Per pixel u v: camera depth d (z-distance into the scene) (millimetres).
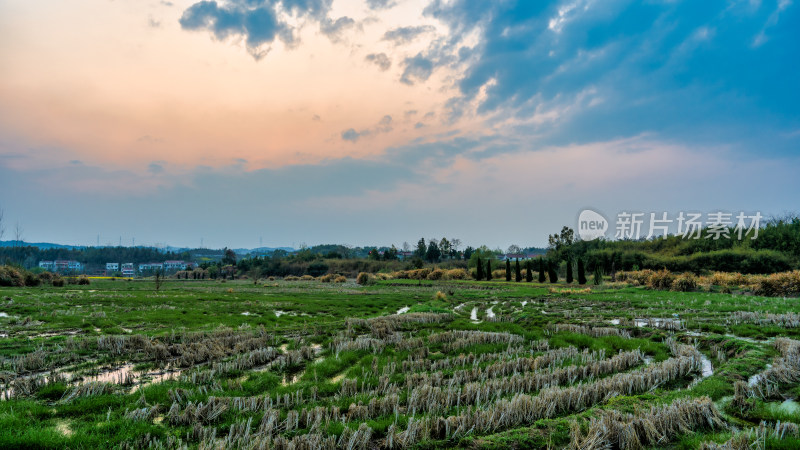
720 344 14234
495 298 38344
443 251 126750
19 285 42812
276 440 6660
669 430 7270
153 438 7160
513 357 13211
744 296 32250
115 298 30422
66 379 10688
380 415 8406
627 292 39844
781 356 11977
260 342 15008
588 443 6738
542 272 66062
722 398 8938
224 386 10133
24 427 7188
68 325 18234
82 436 6930
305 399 9438
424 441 7172
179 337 16094
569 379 10617
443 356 13805
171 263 159375
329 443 6801
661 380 10391
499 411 7949
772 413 7809
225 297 34625
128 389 10086
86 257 154750
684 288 38812
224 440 6840
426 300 36531
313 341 16531
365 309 29750
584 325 19797
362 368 11617
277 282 76375
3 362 11812
